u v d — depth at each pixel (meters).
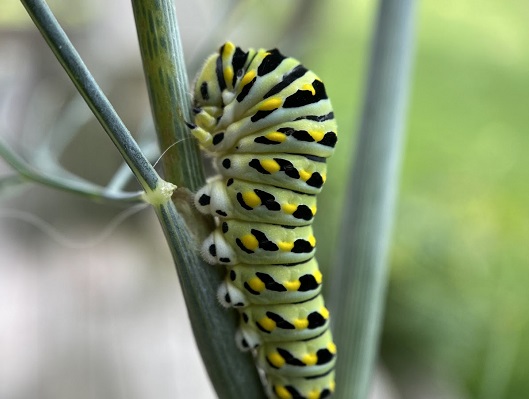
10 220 0.20
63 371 0.15
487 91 0.29
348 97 0.26
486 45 0.33
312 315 0.06
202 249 0.05
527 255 0.17
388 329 0.17
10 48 0.17
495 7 0.37
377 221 0.07
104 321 0.17
